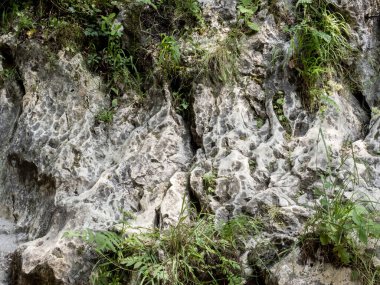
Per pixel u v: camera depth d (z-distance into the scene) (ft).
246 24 12.01
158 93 11.78
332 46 11.38
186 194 10.11
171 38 11.75
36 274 9.41
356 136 10.91
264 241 9.10
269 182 10.00
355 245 8.40
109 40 12.35
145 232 9.52
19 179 11.76
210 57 11.57
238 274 8.93
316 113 10.85
